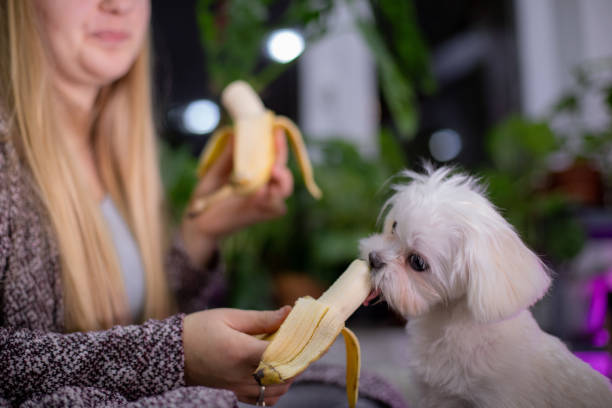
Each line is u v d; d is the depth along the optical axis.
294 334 0.52
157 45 1.72
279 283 2.25
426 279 0.70
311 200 2.30
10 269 0.65
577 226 2.12
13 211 0.66
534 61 3.09
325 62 3.41
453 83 3.65
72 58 0.81
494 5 3.39
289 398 0.79
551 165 2.72
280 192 1.05
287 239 2.38
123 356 0.53
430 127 3.60
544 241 2.17
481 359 0.67
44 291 0.69
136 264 0.94
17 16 0.75
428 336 0.74
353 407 0.59
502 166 2.65
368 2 2.28
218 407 0.44
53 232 0.73
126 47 0.85
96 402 0.49
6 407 0.49
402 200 0.76
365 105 3.47
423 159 0.92
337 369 0.87
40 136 0.75
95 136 1.02
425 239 0.69
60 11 0.77
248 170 0.95
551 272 0.71
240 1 1.87
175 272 1.01
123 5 0.81
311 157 2.46
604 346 1.97
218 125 1.91
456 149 3.62
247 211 1.05
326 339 0.51
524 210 2.23
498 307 0.64
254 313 0.57
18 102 0.74
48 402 0.47
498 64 3.38
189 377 0.55
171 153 2.12
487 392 0.66
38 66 0.76
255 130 1.00
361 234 2.30
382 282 0.67
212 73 1.93
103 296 0.80
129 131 1.03
